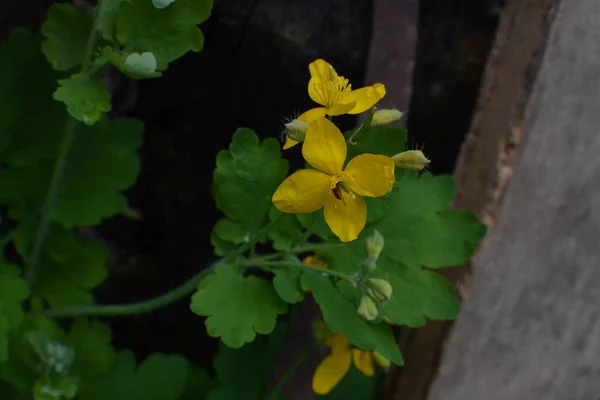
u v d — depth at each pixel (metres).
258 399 0.37
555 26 0.35
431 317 0.33
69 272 0.36
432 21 0.39
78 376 0.36
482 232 0.33
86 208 0.35
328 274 0.32
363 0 0.38
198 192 0.42
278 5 0.38
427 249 0.33
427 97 0.40
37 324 0.36
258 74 0.39
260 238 0.33
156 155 0.41
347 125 0.40
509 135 0.35
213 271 0.33
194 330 0.44
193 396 0.39
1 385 0.36
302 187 0.30
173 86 0.40
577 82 0.35
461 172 0.36
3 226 0.39
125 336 0.44
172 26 0.32
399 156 0.31
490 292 0.36
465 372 0.37
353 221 0.30
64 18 0.33
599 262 0.36
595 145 0.35
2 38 0.38
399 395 0.38
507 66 0.36
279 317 0.40
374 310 0.31
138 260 0.43
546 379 0.37
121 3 0.32
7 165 0.37
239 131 0.33
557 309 0.36
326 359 0.35
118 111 0.40
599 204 0.36
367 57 0.38
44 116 0.35
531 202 0.36
